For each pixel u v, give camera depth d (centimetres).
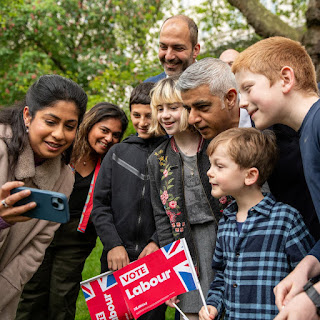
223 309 217
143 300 224
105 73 795
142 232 272
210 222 245
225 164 209
